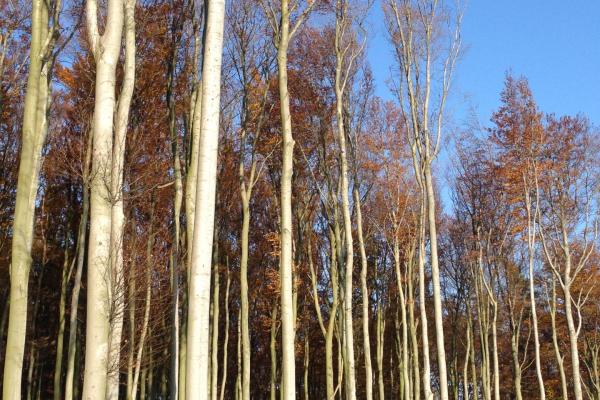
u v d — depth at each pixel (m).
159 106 17.92
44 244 23.72
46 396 29.38
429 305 35.97
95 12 9.81
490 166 27.61
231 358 31.72
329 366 21.55
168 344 22.12
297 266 22.95
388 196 26.16
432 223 19.47
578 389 22.81
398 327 30.42
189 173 15.62
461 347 39.53
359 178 24.50
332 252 23.17
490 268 29.41
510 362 37.84
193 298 7.96
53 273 26.91
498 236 29.31
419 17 20.98
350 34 19.98
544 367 37.41
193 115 17.12
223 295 29.33
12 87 18.23
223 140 20.89
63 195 23.02
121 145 10.49
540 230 24.52
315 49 21.08
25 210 9.04
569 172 25.41
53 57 11.93
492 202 28.94
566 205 25.25
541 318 35.06
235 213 26.09
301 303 28.78
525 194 25.14
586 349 32.53
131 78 11.09
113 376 10.94
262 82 19.95
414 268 30.16
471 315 35.00
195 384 7.70
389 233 26.97
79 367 24.19
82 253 17.00
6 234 21.67
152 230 17.78
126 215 15.29
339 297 23.81
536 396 36.69
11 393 8.28
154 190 17.56
